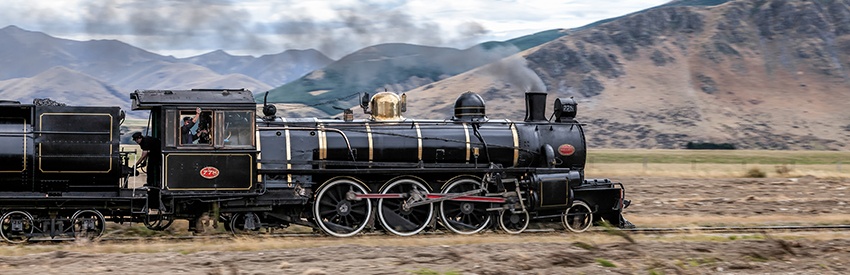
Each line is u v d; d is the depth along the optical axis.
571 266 11.12
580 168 16.00
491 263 11.09
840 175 32.47
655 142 157.12
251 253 11.63
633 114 172.25
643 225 16.67
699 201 21.86
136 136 13.73
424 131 15.21
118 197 13.06
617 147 155.00
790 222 17.39
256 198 13.94
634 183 28.14
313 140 14.48
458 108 16.03
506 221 15.51
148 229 14.35
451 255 11.64
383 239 14.05
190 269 10.35
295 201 14.10
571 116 16.33
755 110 180.62
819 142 162.12
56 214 13.09
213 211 13.73
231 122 13.57
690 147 155.25
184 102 13.29
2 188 12.76
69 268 10.33
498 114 158.38
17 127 12.78
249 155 13.61
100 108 13.10
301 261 11.08
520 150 15.53
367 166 14.74
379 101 15.46
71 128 12.94
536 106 16.30
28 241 12.92
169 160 13.19
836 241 13.91
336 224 14.62
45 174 12.81
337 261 11.12
